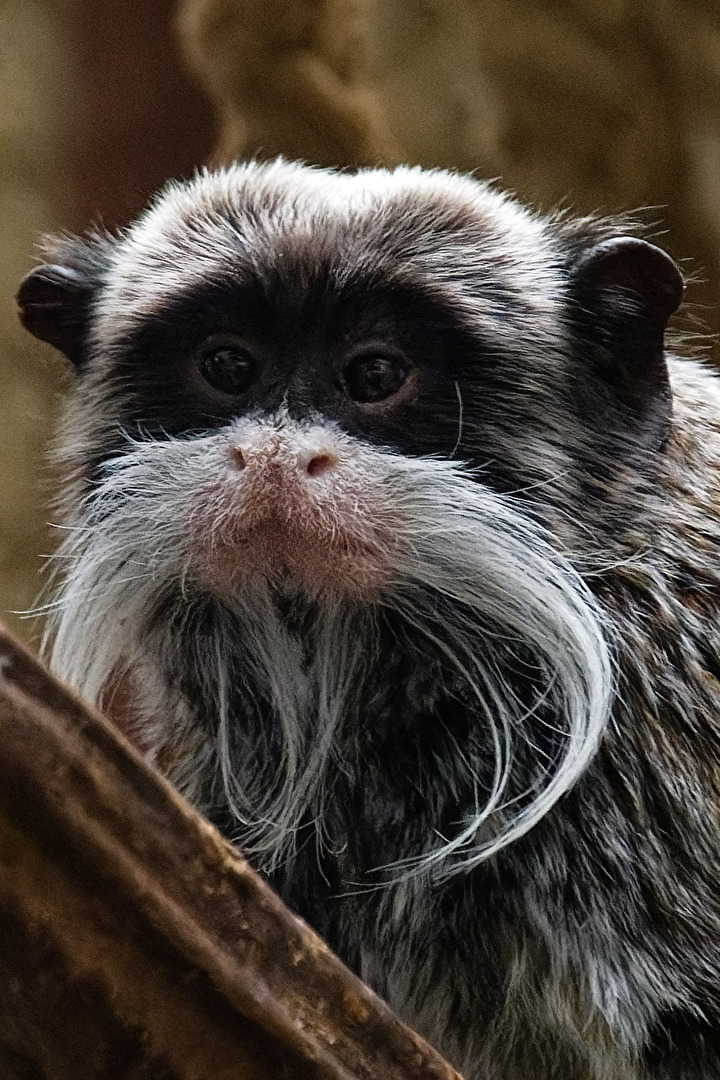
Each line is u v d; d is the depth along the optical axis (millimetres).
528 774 1175
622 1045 1169
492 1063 1178
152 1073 1113
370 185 1196
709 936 1171
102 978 1109
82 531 1188
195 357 1181
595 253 1189
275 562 1165
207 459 1169
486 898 1175
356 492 1165
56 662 1186
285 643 1172
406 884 1176
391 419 1176
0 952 1106
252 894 1116
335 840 1180
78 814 1106
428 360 1179
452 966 1177
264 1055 1117
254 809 1185
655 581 1181
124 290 1194
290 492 1163
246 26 1271
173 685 1186
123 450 1186
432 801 1177
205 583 1168
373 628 1172
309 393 1175
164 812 1111
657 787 1175
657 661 1179
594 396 1187
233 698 1184
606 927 1171
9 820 1104
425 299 1180
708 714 1180
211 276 1181
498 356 1182
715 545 1188
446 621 1172
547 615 1171
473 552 1169
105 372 1191
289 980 1118
